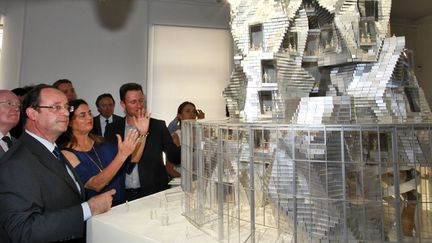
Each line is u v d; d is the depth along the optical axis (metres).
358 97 1.24
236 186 1.08
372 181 0.89
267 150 1.02
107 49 4.80
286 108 1.25
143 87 4.89
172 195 1.84
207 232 1.19
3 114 1.96
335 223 0.91
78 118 2.09
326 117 1.07
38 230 1.29
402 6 5.54
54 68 4.57
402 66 1.28
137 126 2.04
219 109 5.24
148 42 4.98
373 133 0.92
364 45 1.25
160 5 5.06
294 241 0.95
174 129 3.40
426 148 0.88
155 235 1.18
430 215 0.91
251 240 1.00
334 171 0.92
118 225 1.31
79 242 1.57
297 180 0.95
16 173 1.34
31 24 4.51
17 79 4.43
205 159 1.20
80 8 4.72
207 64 5.24
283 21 1.30
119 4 4.88
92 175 2.04
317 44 1.42
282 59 1.30
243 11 1.41
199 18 5.22
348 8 1.30
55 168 1.51
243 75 1.39
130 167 2.26
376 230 0.88
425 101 1.32
